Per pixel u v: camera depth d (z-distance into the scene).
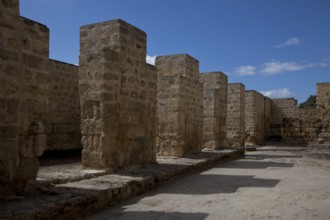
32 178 5.99
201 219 5.59
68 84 15.43
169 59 14.32
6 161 5.30
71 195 5.64
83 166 8.59
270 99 33.03
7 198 5.24
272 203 6.76
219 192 7.85
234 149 16.91
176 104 12.93
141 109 10.08
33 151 6.05
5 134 5.26
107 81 8.53
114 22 9.19
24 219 4.40
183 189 8.19
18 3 5.51
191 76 14.53
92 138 8.52
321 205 6.61
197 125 14.74
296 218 5.67
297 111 32.38
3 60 5.23
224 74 18.34
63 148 15.04
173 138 12.97
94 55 8.63
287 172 11.46
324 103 29.39
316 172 11.49
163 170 9.24
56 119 14.72
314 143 29.19
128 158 9.34
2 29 5.24
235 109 21.20
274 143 29.83
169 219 5.56
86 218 5.55
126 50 9.41
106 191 6.24
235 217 5.71
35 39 6.30
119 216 5.69
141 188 7.57
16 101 5.41
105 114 8.45
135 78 9.81
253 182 9.30
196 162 11.35
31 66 6.19
